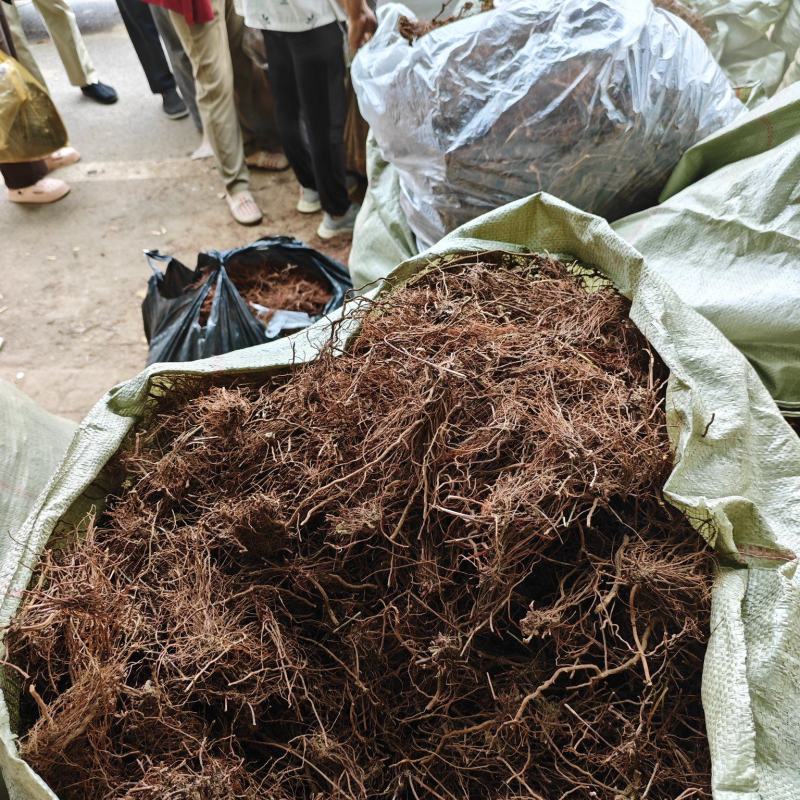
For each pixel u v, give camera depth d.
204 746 0.73
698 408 0.85
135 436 1.03
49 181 2.80
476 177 1.25
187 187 2.86
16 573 0.86
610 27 1.18
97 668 0.73
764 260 1.07
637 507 0.83
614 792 0.71
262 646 0.78
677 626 0.76
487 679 0.77
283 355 1.06
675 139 1.27
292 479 0.90
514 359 0.97
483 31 1.20
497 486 0.82
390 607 0.80
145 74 3.36
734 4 1.76
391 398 0.93
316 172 2.30
